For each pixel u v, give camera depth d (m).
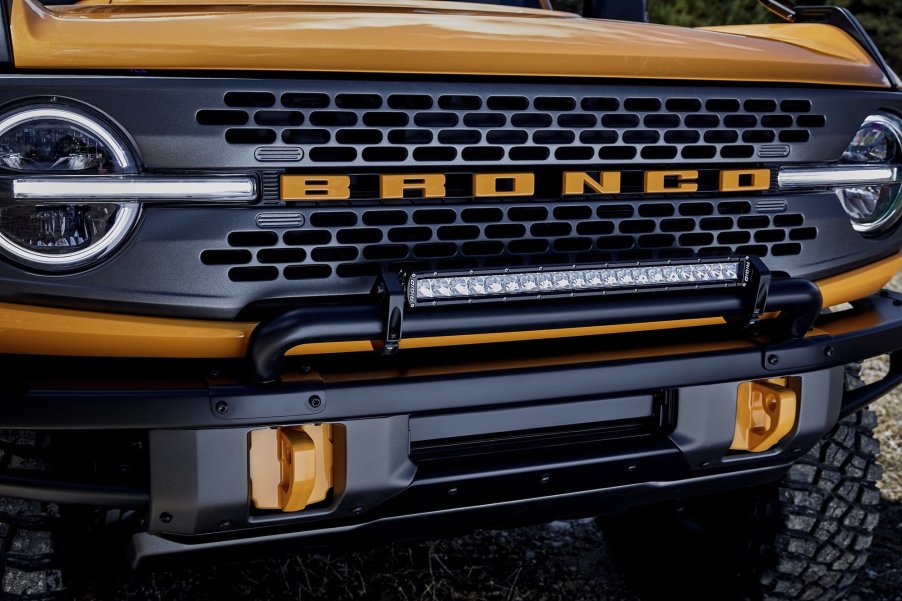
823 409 2.15
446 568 2.97
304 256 1.73
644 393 1.96
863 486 2.42
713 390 2.02
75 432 1.83
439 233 1.81
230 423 1.65
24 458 1.76
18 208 1.58
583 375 1.88
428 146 1.76
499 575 2.96
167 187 1.64
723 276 1.96
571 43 1.92
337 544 1.89
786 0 2.54
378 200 1.77
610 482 2.00
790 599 2.47
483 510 1.93
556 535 3.27
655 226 1.99
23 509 1.76
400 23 1.94
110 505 1.70
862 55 2.31
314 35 1.75
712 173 2.04
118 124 1.61
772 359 2.04
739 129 2.03
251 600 2.71
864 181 2.19
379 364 1.81
